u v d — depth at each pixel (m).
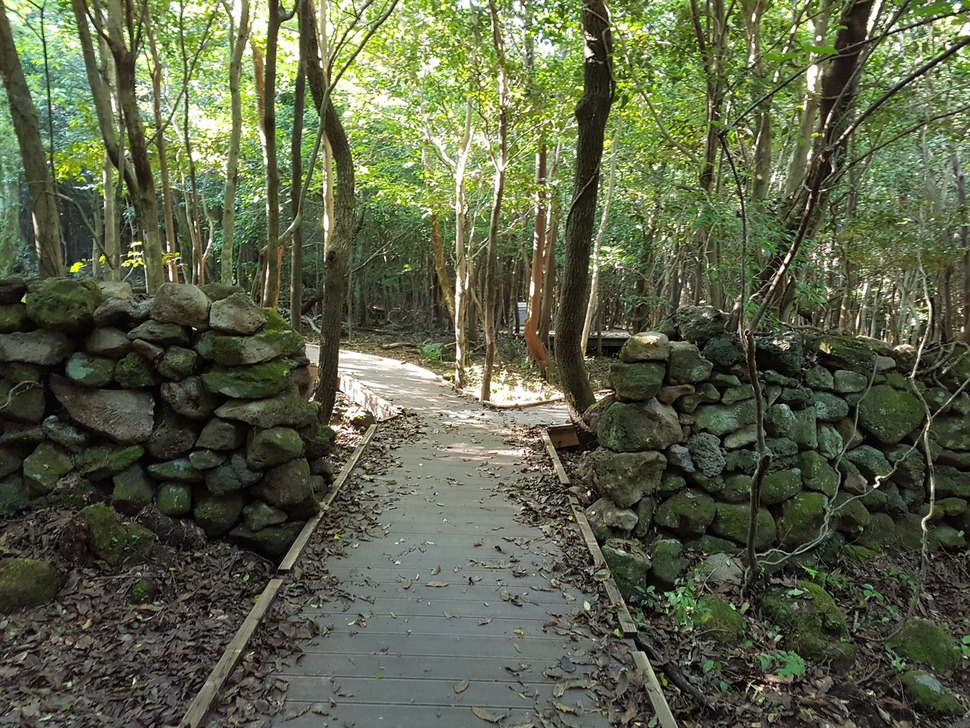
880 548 5.00
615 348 17.31
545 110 9.20
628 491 4.68
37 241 4.69
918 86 6.74
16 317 4.01
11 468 3.96
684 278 10.80
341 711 2.81
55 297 3.97
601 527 4.68
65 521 3.71
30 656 3.03
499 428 8.07
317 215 17.86
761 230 4.83
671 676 3.62
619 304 18.89
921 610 4.55
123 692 2.88
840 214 7.65
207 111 12.09
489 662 3.20
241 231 17.11
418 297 21.53
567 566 4.20
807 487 4.91
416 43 9.65
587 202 6.32
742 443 4.80
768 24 6.79
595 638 3.43
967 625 4.48
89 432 4.02
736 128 5.48
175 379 4.09
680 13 6.65
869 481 5.04
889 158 7.97
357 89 12.08
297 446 4.34
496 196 9.91
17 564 3.41
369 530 4.70
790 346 4.79
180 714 2.75
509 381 11.88
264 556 4.27
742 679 3.74
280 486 4.29
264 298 6.11
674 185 6.88
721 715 3.46
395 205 15.43
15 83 4.48
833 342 5.07
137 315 4.12
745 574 4.47
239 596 3.79
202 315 4.14
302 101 5.94
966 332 6.08
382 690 2.97
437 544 4.50
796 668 3.80
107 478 3.99
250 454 4.18
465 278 11.46
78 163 7.65
